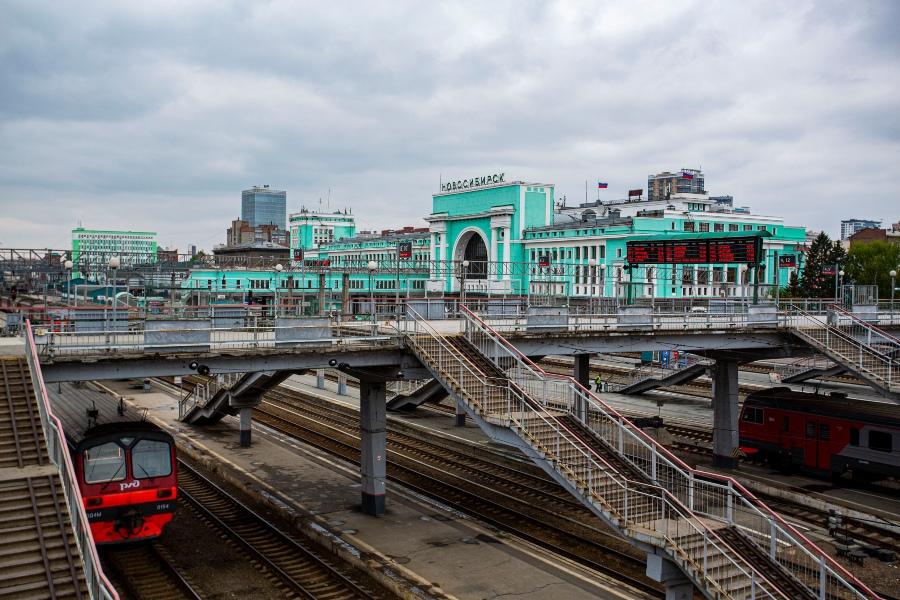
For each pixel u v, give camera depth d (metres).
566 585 20.08
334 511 26.59
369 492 26.28
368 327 28.34
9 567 13.17
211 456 35.06
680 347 32.56
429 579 20.28
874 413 31.19
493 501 28.34
